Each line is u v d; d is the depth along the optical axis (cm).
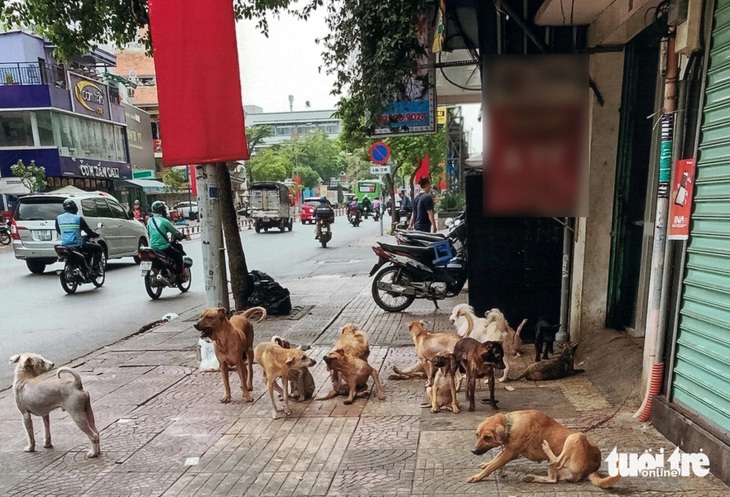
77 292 1126
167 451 377
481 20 619
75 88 2831
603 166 539
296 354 425
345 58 688
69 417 454
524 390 464
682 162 342
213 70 515
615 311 557
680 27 335
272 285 815
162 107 525
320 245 2036
